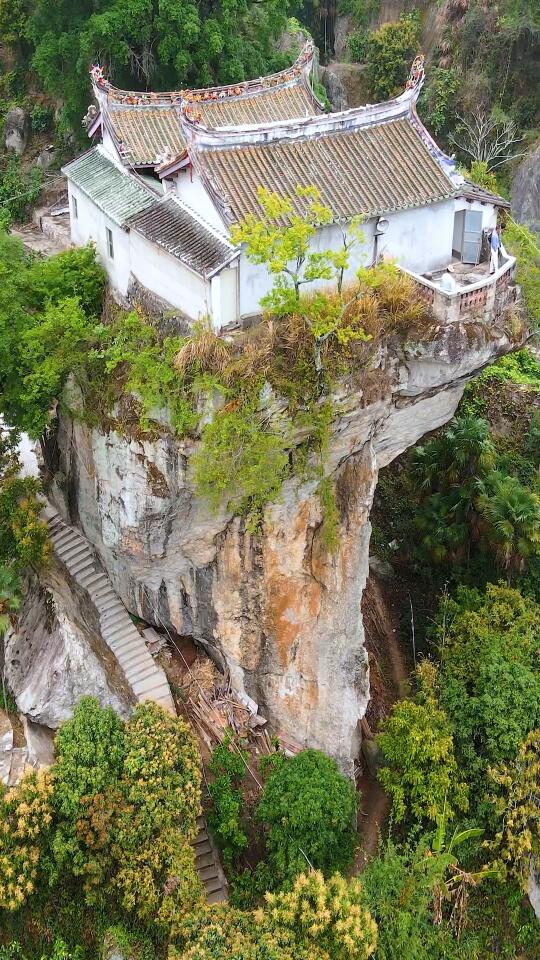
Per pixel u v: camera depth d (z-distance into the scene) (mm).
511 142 55062
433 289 27391
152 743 25109
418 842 28484
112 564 31062
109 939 23812
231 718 30500
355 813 28719
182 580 29781
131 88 45188
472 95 56125
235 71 44938
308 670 30609
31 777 24297
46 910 24281
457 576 35531
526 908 29594
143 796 24297
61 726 25734
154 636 31547
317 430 26531
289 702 31250
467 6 57156
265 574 28859
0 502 29875
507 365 43062
